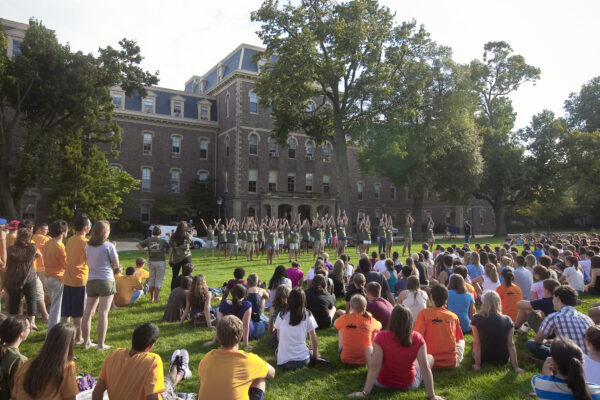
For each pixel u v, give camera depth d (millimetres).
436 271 11797
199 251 25938
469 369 5910
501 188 47156
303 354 5973
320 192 50594
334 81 32969
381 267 11305
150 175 45219
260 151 46469
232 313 7047
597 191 50906
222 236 21125
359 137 34562
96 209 28406
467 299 7477
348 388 5312
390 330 5082
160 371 3779
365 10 31188
